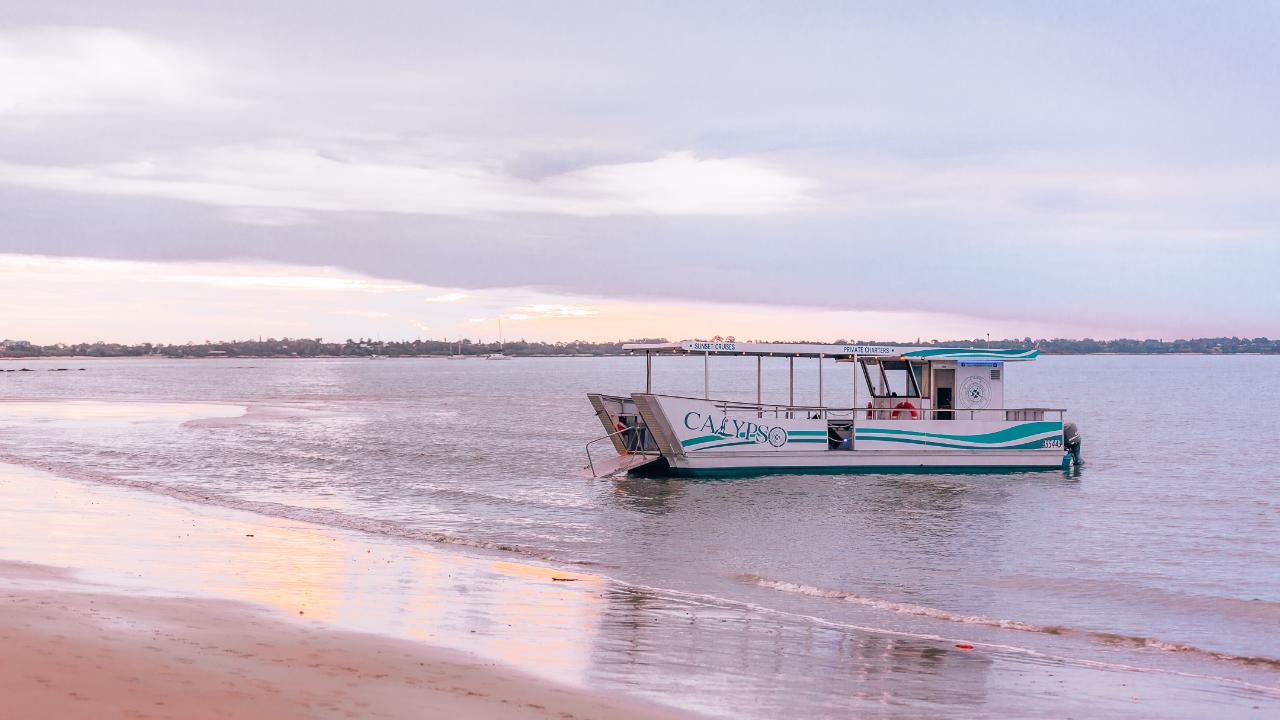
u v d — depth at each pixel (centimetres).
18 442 5644
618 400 4312
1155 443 6569
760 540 2784
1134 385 18900
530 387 17362
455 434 6550
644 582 2203
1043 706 1394
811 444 4047
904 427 4112
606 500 3509
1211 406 11375
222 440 5916
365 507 3297
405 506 3334
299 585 1953
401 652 1444
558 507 3344
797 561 2503
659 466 4144
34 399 11694
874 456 4094
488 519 3081
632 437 4316
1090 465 5169
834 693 1401
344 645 1457
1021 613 2022
